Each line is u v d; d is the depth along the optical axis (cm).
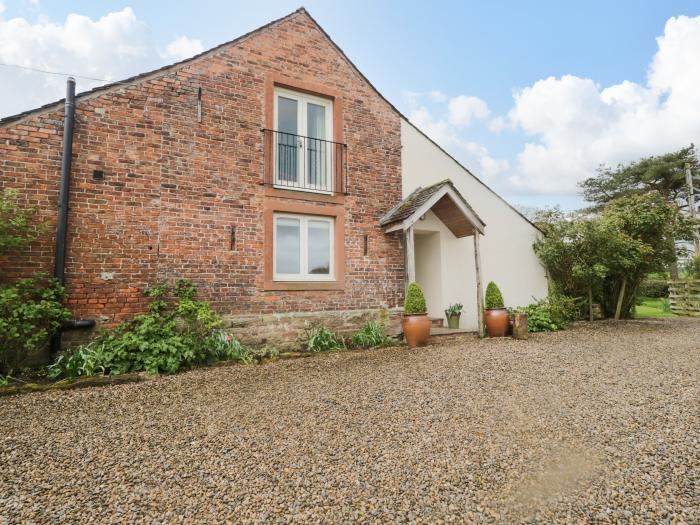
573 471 275
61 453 316
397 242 920
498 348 765
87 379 520
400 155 961
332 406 427
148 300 655
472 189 1116
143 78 682
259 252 757
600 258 1141
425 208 845
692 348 764
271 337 753
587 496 243
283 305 773
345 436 343
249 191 758
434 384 512
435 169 1030
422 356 699
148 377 558
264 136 782
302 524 218
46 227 587
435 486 256
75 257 609
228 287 723
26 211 572
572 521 219
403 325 818
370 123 919
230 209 737
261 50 795
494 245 1155
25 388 492
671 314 1603
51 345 576
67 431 363
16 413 415
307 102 861
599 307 1340
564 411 403
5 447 329
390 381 530
